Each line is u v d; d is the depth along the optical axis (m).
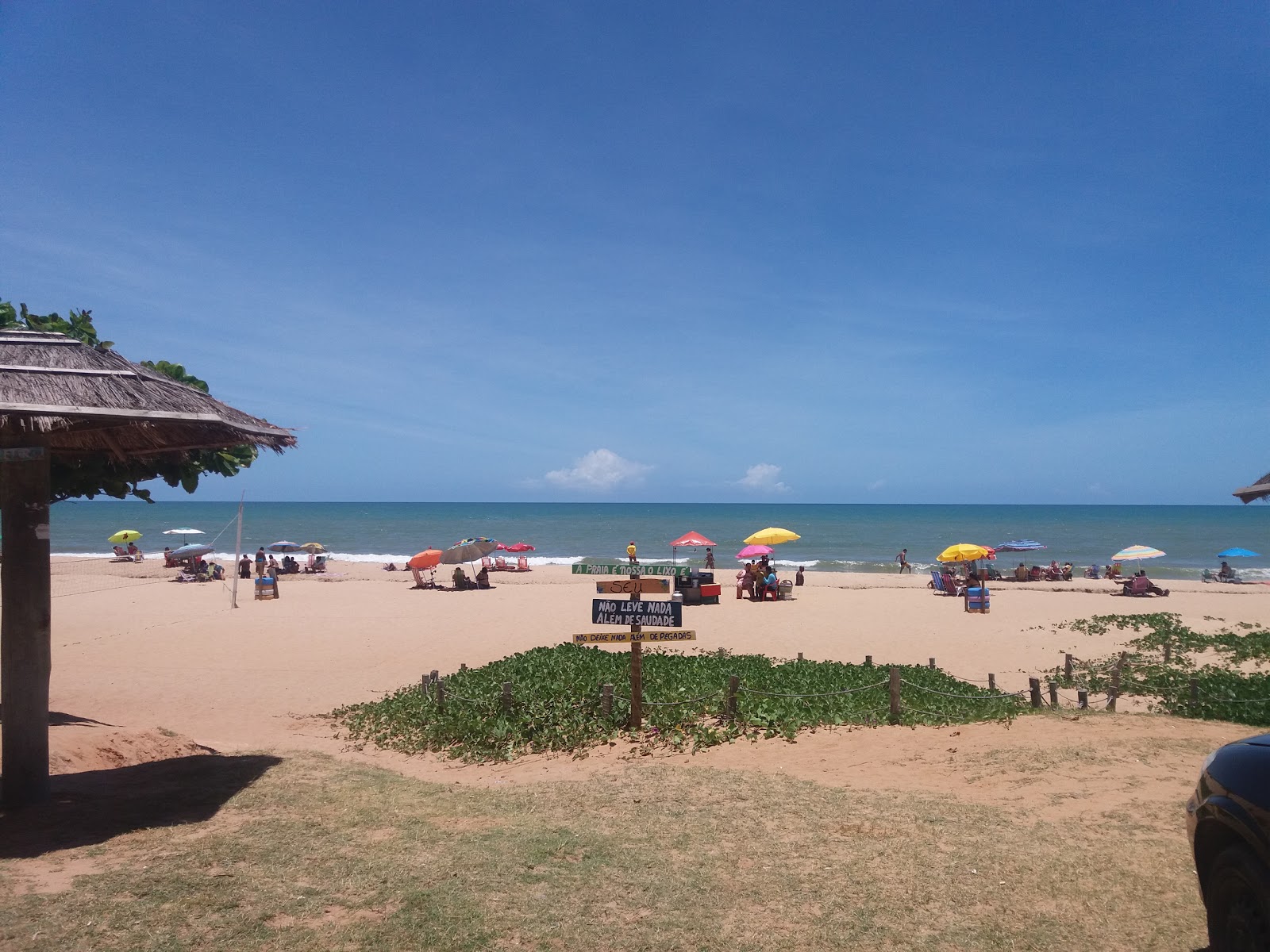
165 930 4.57
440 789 8.34
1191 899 5.04
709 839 6.40
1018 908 5.05
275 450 7.95
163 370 9.55
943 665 19.84
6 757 6.92
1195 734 9.51
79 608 29.78
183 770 8.63
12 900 4.87
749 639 23.78
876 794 7.67
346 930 4.67
